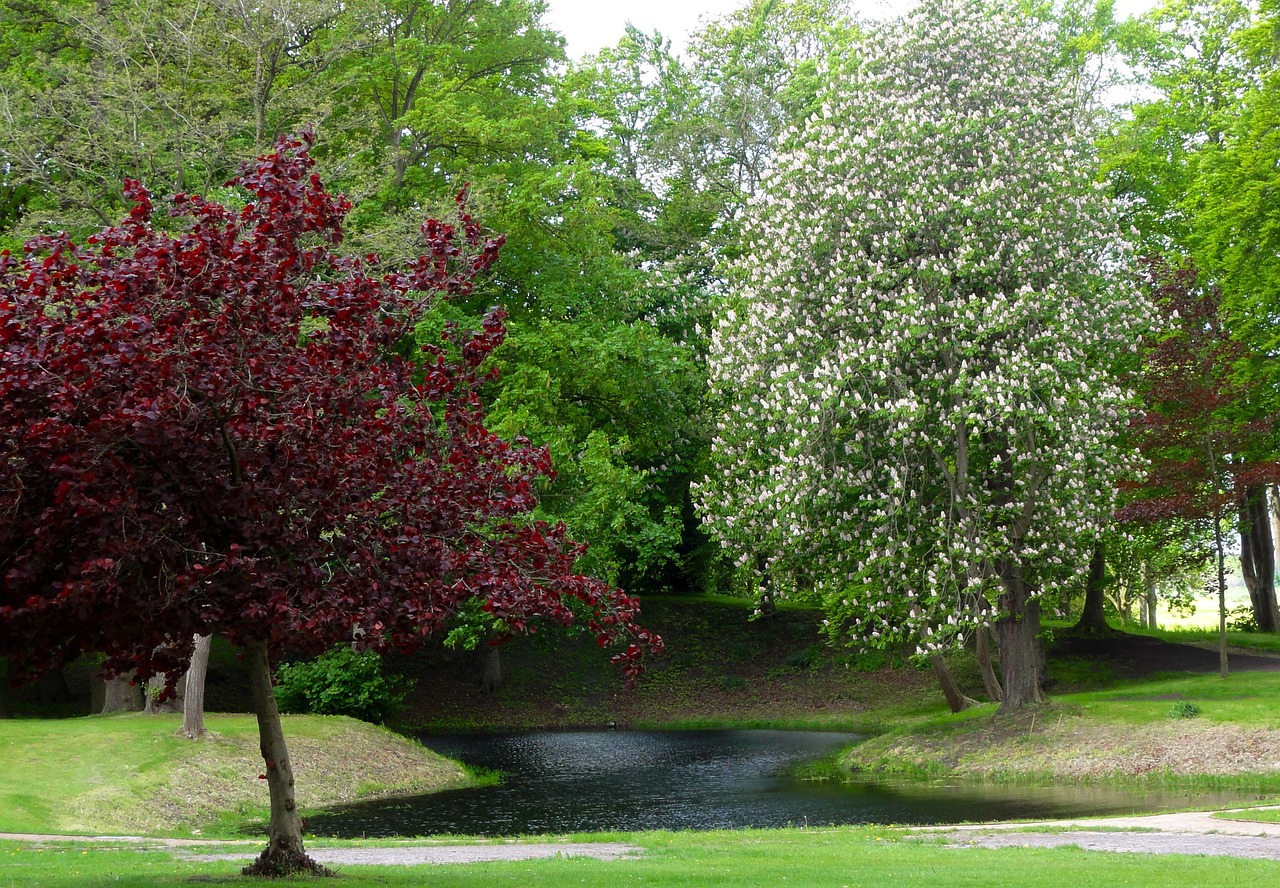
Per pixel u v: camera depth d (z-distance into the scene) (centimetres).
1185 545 4241
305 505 953
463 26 3506
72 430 823
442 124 3080
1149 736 2402
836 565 2681
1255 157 3038
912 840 1482
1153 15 3881
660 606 4853
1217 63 3822
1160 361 2931
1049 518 2517
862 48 2944
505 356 3247
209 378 868
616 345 3269
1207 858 1189
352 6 3039
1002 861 1198
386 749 2788
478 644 4194
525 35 3550
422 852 1433
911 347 2467
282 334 966
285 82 3005
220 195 2670
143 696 3022
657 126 4600
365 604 949
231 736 2552
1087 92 3694
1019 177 2547
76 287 941
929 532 2598
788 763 2884
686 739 3469
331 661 3159
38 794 2023
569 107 3597
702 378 3781
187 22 2738
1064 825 1641
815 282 2633
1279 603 4703
